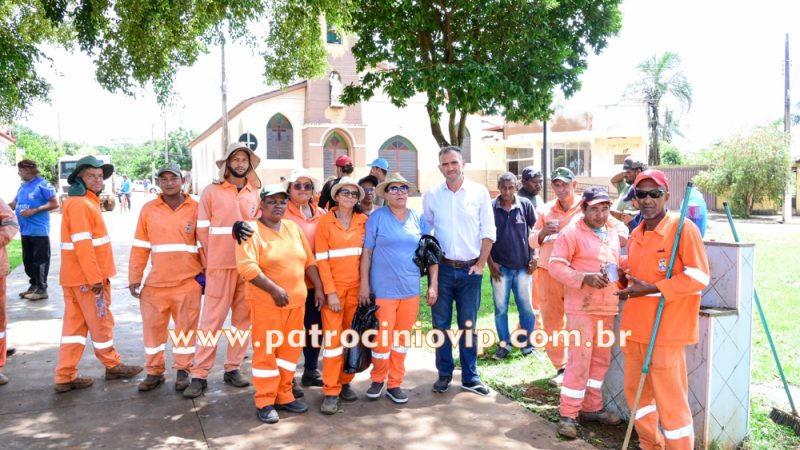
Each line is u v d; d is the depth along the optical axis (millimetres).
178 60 11742
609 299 4480
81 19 8617
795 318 7488
